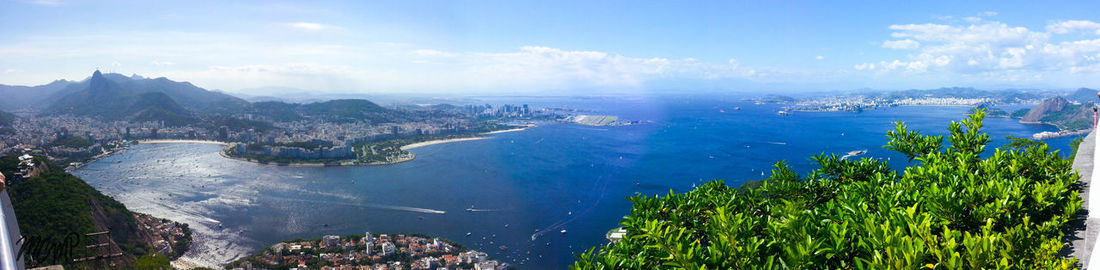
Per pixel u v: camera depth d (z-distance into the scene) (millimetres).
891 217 5559
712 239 5684
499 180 91625
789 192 9023
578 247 54719
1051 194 6461
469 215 67750
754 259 5031
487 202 74625
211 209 71562
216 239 58562
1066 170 8414
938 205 5969
